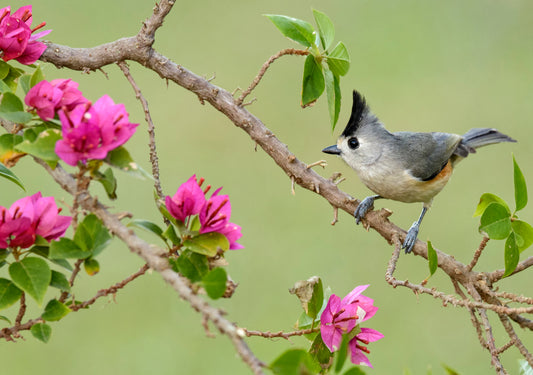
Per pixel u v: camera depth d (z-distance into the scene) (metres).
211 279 3.64
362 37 16.25
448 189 13.39
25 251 4.26
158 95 14.09
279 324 10.92
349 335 4.85
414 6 17.12
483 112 14.54
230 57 15.13
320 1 17.00
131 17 15.17
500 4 17.39
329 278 11.70
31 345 10.52
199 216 4.27
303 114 14.29
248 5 16.41
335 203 5.77
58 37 14.29
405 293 11.59
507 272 5.12
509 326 4.86
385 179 7.71
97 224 4.07
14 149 4.48
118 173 12.70
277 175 13.45
